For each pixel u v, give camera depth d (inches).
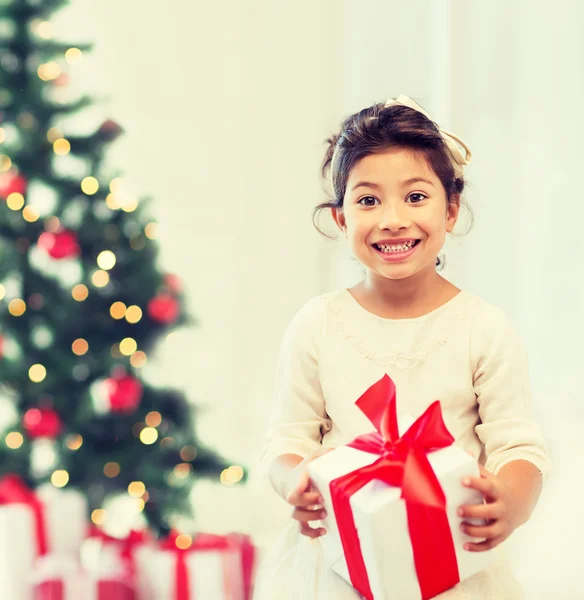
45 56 124.6
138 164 156.9
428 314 67.7
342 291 71.9
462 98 136.3
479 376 66.1
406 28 143.9
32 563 115.9
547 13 134.5
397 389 66.5
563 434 132.7
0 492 120.2
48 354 123.0
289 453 66.9
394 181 64.0
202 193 157.5
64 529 120.2
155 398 126.9
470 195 136.1
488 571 61.5
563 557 122.3
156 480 124.0
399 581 52.6
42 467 140.3
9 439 124.6
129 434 125.6
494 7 135.7
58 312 122.7
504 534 55.7
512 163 135.8
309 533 58.6
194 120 156.7
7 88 123.0
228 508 159.0
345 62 149.6
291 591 64.7
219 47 155.6
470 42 136.4
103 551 121.0
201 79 156.3
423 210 64.6
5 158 123.2
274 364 159.0
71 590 113.1
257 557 125.6
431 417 55.6
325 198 153.2
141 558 118.5
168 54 156.0
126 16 155.5
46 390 122.0
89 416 123.3
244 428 160.6
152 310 122.6
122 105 155.9
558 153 135.0
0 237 122.6
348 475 54.2
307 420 69.4
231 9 154.9
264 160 155.9
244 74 155.5
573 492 129.4
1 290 124.6
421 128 65.2
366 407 58.2
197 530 145.9
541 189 135.4
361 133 65.5
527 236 135.6
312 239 155.1
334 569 60.5
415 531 52.2
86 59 154.7
